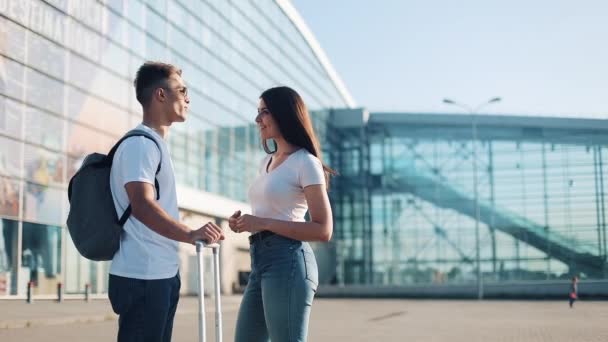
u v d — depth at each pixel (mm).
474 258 59625
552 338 14391
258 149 51719
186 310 25109
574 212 57875
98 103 33469
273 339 3947
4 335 14680
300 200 4113
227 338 13859
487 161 60250
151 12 38312
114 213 3672
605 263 56906
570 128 58531
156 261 3705
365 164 63094
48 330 16094
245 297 4168
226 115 46562
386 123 63312
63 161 30953
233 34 48500
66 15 31562
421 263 60719
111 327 17125
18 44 28672
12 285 27688
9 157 27922
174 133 39812
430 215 61094
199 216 42062
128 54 36031
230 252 45281
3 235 27391
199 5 43875
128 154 3639
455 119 61125
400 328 17078
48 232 29828
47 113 30141
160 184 3768
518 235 58906
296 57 59219
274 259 3957
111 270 3707
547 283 40375
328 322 19438
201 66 43625
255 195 4191
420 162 61969
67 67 31484
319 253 59188
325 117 63562
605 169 57500
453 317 21891
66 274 30719
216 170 44625
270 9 54938
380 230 62031
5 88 27906
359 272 62031
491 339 14117
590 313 24438
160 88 3920
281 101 4121
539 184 58812
